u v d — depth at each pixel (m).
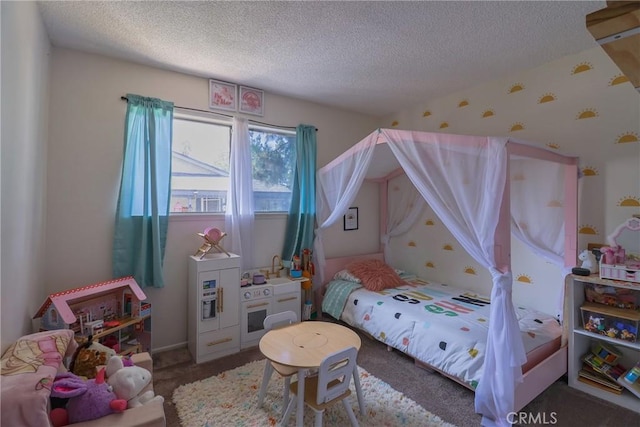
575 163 2.59
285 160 3.80
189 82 3.11
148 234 2.82
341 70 3.02
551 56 2.74
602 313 2.25
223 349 2.90
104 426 1.26
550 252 2.76
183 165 3.18
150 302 2.92
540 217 2.83
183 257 3.09
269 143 3.69
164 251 2.93
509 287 1.98
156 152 2.87
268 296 3.21
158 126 2.89
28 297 1.92
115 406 1.34
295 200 3.71
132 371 1.60
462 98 3.54
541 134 2.91
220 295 2.88
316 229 3.76
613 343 2.32
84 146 2.62
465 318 2.62
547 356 2.34
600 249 2.36
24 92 1.71
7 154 1.44
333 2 2.02
